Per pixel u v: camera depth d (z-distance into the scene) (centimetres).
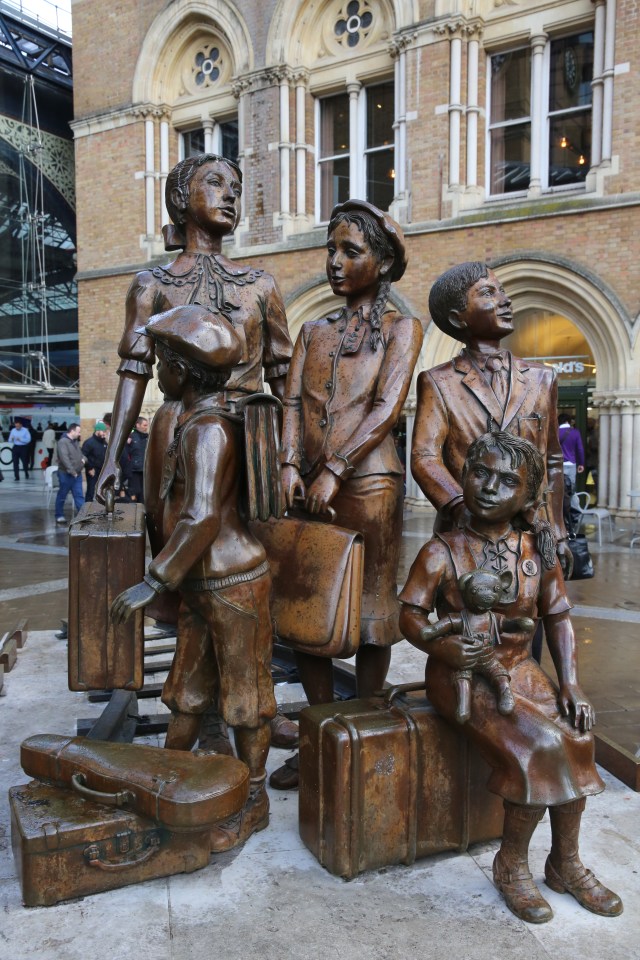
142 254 1598
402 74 1267
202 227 313
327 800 228
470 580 216
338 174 1447
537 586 230
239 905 213
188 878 226
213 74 1536
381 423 276
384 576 291
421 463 273
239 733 251
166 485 244
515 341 1291
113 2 1572
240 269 317
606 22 1099
